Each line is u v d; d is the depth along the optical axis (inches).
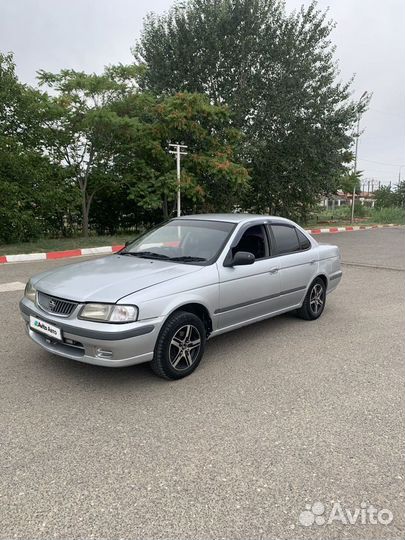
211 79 748.0
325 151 816.9
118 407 136.4
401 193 2028.8
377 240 723.4
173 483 101.2
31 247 511.5
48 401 139.4
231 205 773.3
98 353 140.6
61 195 568.7
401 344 200.7
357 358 182.5
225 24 717.9
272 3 749.3
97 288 147.3
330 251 247.0
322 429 125.6
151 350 146.0
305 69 756.0
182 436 120.9
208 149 677.3
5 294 280.8
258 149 765.3
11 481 101.1
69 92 577.0
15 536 85.1
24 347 185.9
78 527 87.6
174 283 154.4
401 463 110.2
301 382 157.8
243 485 100.9
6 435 119.7
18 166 512.1
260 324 229.6
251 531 87.4
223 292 171.8
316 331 218.7
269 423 128.5
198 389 150.3
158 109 616.7
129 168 650.8
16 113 539.2
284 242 215.3
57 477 102.8
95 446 115.4
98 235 719.1
